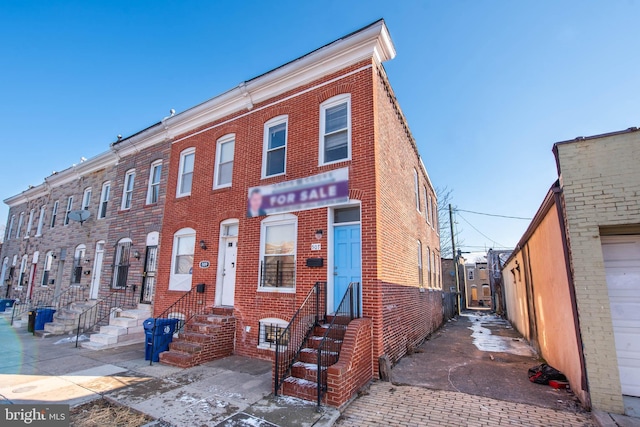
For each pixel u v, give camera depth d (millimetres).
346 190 7703
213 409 5070
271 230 8828
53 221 17844
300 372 5922
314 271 7727
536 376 6434
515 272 14930
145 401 5355
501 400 5496
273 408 5113
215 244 9883
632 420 4500
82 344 9555
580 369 5234
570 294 5457
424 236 13531
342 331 6562
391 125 9352
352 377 5656
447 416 4895
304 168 8492
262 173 9297
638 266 5422
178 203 11258
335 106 8594
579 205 5375
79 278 14570
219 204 10047
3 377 6574
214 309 9297
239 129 10258
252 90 9906
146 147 13258
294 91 9242
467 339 12141
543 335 8391
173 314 10180
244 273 8914
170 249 11023
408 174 11258
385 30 7945
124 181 13820
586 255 5223
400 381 6531
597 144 5430
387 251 7852
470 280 47094
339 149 8258
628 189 5145
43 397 5508
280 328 7973
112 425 4535
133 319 10258
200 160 11078
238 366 7434
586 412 4949
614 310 5445
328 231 7762
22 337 11188
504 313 22594
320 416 4828
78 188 16391
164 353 7738
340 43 8195
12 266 20406
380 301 6965
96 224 14453
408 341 9312
